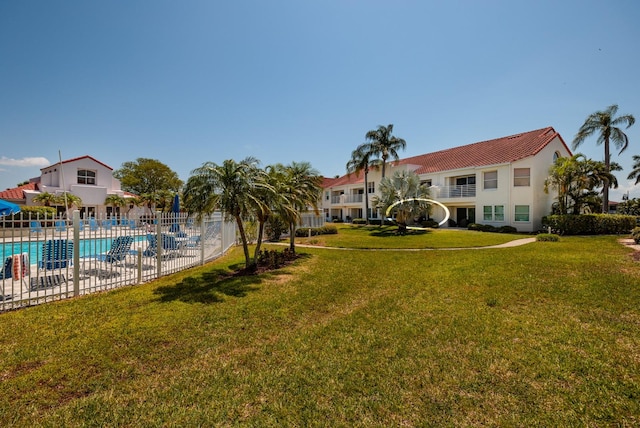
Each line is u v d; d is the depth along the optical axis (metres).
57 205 31.03
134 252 10.26
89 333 5.32
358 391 3.74
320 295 7.94
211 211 9.28
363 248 17.78
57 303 6.96
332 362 4.44
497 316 6.15
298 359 4.54
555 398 3.55
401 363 4.39
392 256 14.32
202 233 12.00
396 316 6.36
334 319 6.25
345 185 46.34
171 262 10.67
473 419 3.24
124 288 8.34
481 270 10.09
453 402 3.52
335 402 3.53
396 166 37.03
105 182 38.19
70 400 3.57
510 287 8.02
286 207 11.72
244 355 4.67
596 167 22.12
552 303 6.72
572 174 22.31
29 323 5.72
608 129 24.86
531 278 8.66
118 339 5.11
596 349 4.63
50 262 7.62
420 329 5.63
